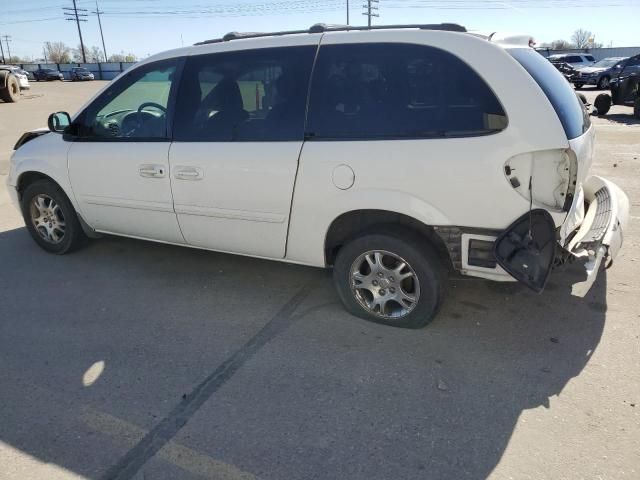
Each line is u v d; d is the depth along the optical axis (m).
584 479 2.23
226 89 3.60
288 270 4.48
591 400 2.73
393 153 3.05
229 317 3.70
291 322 3.60
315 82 3.31
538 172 2.83
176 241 4.15
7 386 2.96
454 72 2.95
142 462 2.38
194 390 2.89
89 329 3.58
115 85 4.14
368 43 3.18
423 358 3.13
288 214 3.47
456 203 2.96
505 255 2.90
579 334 3.35
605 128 12.25
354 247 3.38
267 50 3.49
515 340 3.30
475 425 2.57
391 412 2.68
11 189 4.91
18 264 4.73
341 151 3.19
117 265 4.66
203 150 3.65
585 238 3.21
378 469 2.31
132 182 4.05
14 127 14.59
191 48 3.83
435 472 2.29
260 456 2.40
